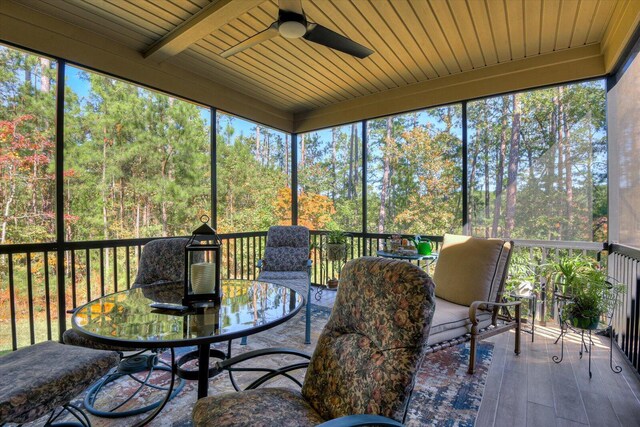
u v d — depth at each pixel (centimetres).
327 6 259
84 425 165
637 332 229
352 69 379
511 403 195
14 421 122
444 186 432
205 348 154
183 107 552
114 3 259
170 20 284
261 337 307
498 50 330
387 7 261
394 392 103
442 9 263
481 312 252
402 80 412
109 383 218
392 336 112
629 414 184
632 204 258
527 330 321
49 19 276
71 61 289
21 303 384
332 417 119
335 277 543
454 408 190
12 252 259
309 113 534
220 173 577
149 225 511
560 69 328
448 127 429
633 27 231
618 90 293
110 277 471
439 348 220
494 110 383
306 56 349
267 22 287
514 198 369
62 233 285
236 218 587
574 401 197
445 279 286
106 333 140
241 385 218
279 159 634
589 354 243
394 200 477
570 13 264
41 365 147
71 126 446
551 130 349
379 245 471
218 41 321
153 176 520
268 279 372
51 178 421
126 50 328
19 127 397
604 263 313
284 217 624
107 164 478
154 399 199
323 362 135
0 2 251
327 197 557
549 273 336
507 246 269
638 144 247
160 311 172
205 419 112
